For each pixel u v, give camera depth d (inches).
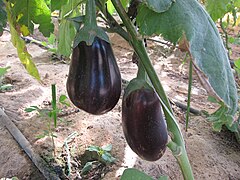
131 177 15.1
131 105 15.6
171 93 57.1
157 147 15.8
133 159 39.1
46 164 38.9
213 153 42.1
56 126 44.7
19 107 49.4
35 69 20.1
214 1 22.2
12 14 18.5
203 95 57.5
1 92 53.7
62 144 41.8
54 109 42.0
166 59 70.8
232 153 43.0
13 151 40.9
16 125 45.1
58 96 52.6
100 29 14.6
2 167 40.3
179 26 12.6
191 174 15.1
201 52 12.6
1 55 70.8
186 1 13.2
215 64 12.7
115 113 48.4
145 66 14.2
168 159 39.6
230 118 15.1
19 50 19.4
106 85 14.9
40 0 18.8
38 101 51.7
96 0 14.9
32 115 47.5
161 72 65.6
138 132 15.6
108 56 15.0
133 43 14.2
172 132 14.8
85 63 14.7
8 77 57.6
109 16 14.9
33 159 39.4
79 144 41.8
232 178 39.1
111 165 38.7
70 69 15.4
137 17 13.4
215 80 12.6
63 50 22.8
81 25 14.8
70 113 48.0
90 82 14.8
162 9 12.7
